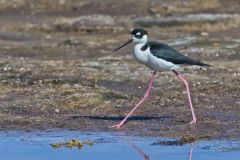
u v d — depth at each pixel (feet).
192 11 103.50
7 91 58.49
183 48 77.41
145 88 60.18
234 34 87.61
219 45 79.25
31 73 66.64
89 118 50.21
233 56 73.87
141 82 62.28
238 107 53.06
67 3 112.16
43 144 44.01
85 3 110.93
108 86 61.16
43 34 93.20
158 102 54.75
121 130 46.96
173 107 53.21
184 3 106.11
